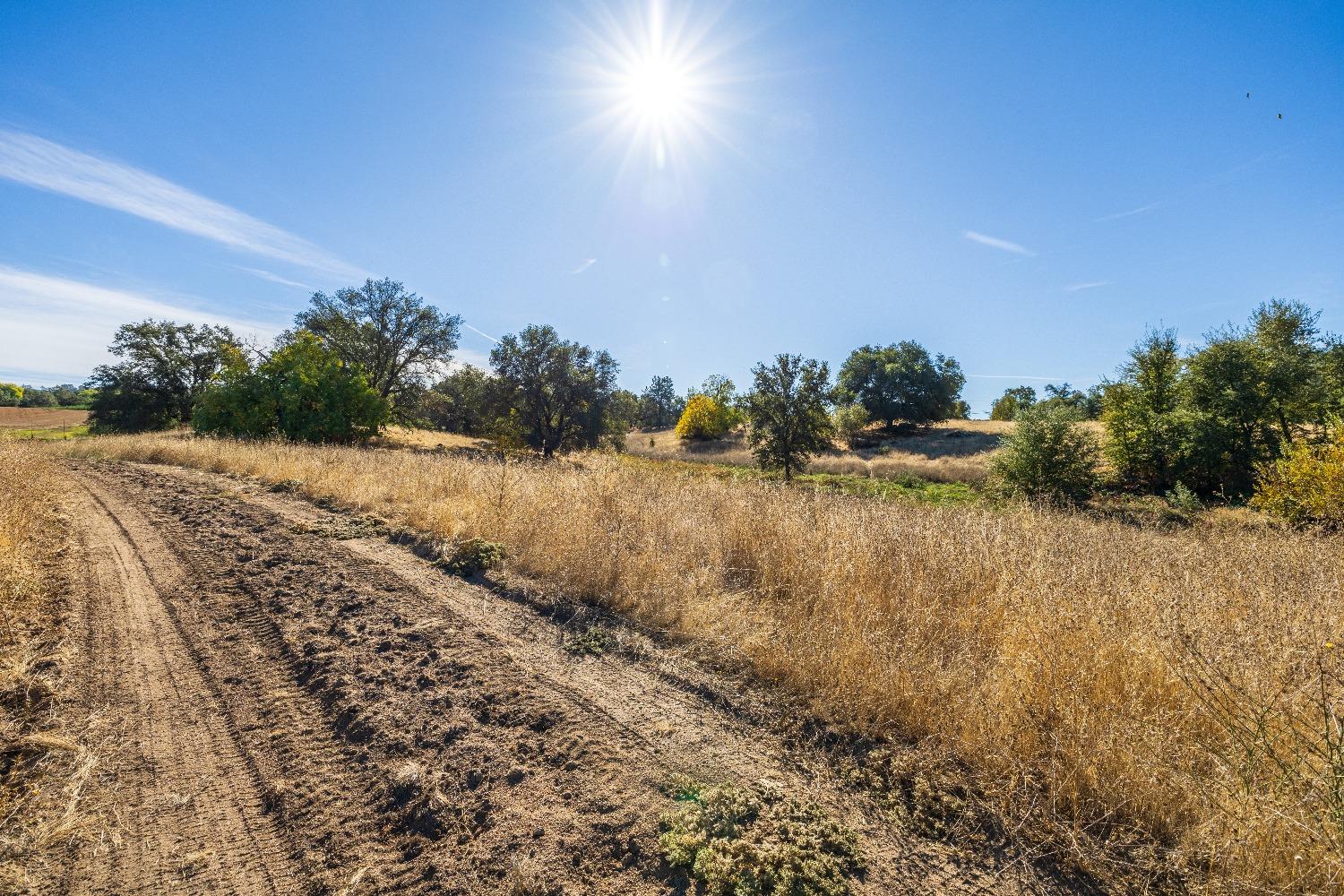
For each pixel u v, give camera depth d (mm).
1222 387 22656
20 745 3145
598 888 2252
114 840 2539
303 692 3842
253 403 27016
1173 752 2758
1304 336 23828
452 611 5074
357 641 4504
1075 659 3322
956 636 4191
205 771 3029
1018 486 20359
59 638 4441
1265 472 15070
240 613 5113
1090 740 2793
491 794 2801
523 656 4250
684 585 5293
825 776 2941
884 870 2336
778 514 6711
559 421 42062
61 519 8391
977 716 3086
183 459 16188
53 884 2293
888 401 55375
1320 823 2168
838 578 5059
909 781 2887
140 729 3379
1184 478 22625
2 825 2574
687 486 9242
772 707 3578
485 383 41656
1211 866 2273
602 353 43125
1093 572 4723
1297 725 2635
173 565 6422
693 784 2848
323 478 10859
